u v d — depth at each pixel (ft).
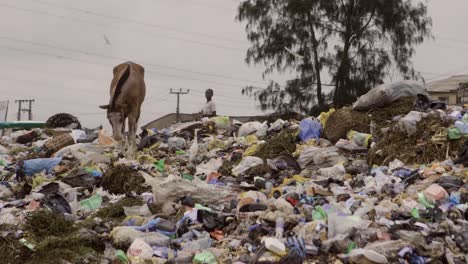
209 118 52.60
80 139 45.57
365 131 36.65
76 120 58.03
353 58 101.04
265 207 24.36
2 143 51.60
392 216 22.66
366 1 98.12
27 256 22.07
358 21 99.35
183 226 23.49
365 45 100.68
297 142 38.75
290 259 19.15
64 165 35.94
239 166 34.40
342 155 34.22
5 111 77.77
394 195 26.07
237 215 23.88
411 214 23.02
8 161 43.37
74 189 31.17
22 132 56.18
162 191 26.78
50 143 43.98
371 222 21.42
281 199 24.50
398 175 28.27
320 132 38.83
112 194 31.60
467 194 24.50
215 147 43.39
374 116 37.09
